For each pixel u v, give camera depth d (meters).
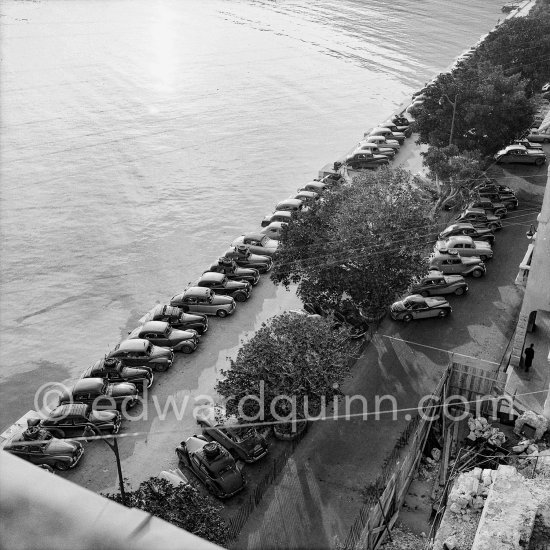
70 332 44.25
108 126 81.75
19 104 88.44
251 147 75.75
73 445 30.56
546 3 92.94
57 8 148.50
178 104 90.00
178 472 29.02
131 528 2.37
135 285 49.66
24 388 38.56
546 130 66.19
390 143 68.25
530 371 35.03
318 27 133.75
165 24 136.50
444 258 44.38
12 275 51.06
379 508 25.73
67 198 63.38
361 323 37.69
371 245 35.62
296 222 39.78
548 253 32.09
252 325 40.84
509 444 30.22
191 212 60.94
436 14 141.12
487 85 54.56
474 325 40.19
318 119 84.56
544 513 19.12
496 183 55.69
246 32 130.75
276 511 27.55
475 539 18.33
